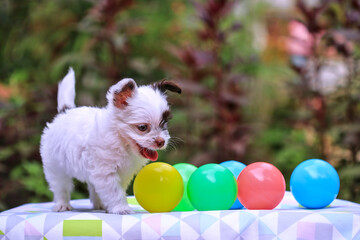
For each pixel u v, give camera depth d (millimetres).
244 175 2953
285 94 7809
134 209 3299
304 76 6219
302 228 2451
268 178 2889
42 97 5926
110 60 6531
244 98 6195
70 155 2926
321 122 6035
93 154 2828
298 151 6426
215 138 5930
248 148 6543
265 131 7305
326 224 2443
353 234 2455
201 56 5910
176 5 8312
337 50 5957
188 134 6383
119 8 6109
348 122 5949
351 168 5188
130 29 6758
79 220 2568
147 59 7867
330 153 6059
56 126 3059
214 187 2816
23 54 7832
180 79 6219
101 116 2865
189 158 6152
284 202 3439
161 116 2812
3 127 5840
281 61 8773
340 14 6730
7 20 7867
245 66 7770
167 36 7953
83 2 7660
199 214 2543
